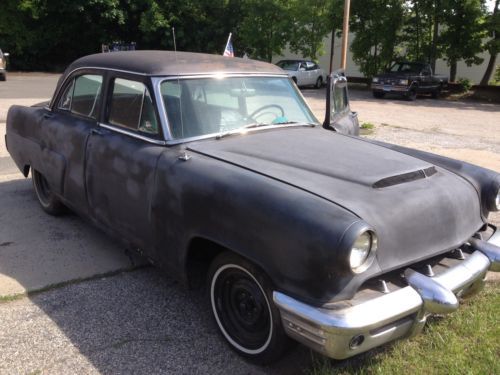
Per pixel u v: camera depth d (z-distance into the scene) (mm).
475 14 21891
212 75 3869
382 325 2469
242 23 28938
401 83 20156
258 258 2664
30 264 4223
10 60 28500
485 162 8469
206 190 2959
